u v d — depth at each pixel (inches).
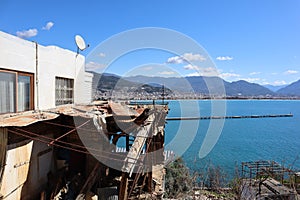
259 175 528.4
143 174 309.6
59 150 328.2
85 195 268.2
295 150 1302.9
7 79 273.7
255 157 1135.0
